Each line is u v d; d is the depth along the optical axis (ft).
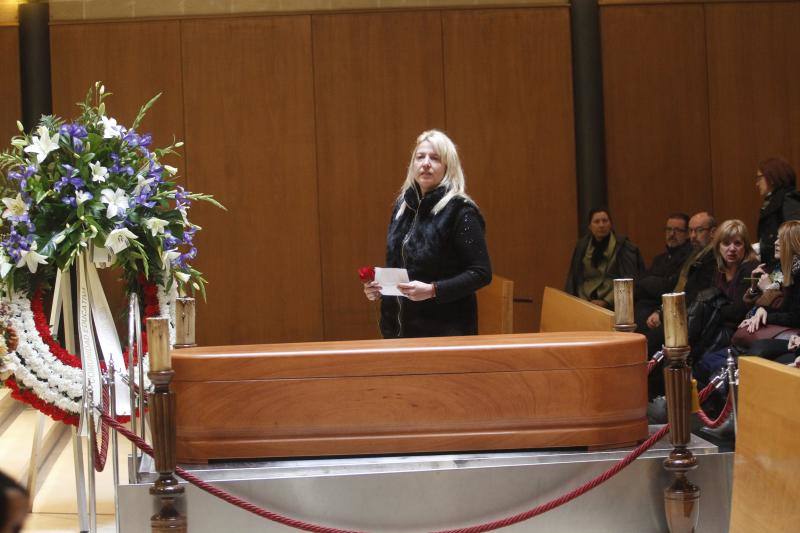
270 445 13.00
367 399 13.05
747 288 21.01
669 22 34.14
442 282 15.14
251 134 33.37
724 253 21.47
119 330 31.71
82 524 17.25
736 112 34.47
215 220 33.35
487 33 33.81
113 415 16.12
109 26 32.89
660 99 34.22
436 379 13.07
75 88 32.81
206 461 13.01
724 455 13.32
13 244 17.01
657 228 34.27
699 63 34.32
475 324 16.02
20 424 25.46
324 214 33.63
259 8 33.32
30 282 17.71
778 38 34.45
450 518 12.90
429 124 33.76
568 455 13.07
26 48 32.42
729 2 34.32
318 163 33.55
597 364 13.16
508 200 34.01
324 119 33.53
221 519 12.67
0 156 18.10
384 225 33.71
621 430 13.32
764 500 11.68
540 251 34.04
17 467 21.16
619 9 34.04
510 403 13.12
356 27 33.55
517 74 33.91
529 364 13.12
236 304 33.45
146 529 12.73
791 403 11.18
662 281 27.32
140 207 18.01
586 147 33.58
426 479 12.85
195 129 33.22
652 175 34.24
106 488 20.26
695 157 34.35
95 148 17.78
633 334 13.91
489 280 15.44
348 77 33.53
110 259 17.54
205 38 33.17
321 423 13.03
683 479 12.87
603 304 29.30
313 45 33.45
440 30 33.73
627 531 13.14
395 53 33.65
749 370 12.34
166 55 33.06
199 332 33.40
